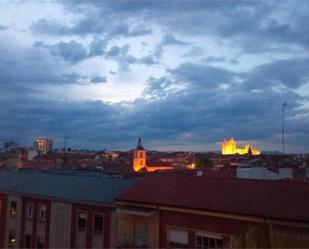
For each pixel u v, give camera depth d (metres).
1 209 43.59
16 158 106.25
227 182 29.42
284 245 23.27
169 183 31.64
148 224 29.81
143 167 123.50
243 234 22.98
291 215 23.62
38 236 40.38
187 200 28.62
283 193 26.27
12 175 47.25
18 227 42.03
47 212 39.97
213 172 45.34
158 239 29.06
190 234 27.81
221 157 165.25
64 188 40.88
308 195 25.38
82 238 36.97
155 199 29.88
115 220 34.97
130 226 30.77
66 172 51.66
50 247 39.00
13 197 42.94
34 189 42.09
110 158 154.50
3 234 43.09
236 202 26.72
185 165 144.38
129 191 32.16
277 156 129.38
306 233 22.81
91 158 142.75
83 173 50.94
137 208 30.39
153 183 32.38
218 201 27.44
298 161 103.50
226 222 26.25
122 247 30.53
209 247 26.95
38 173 47.81
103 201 35.72
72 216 37.94
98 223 36.31
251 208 25.52
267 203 25.61
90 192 38.34
